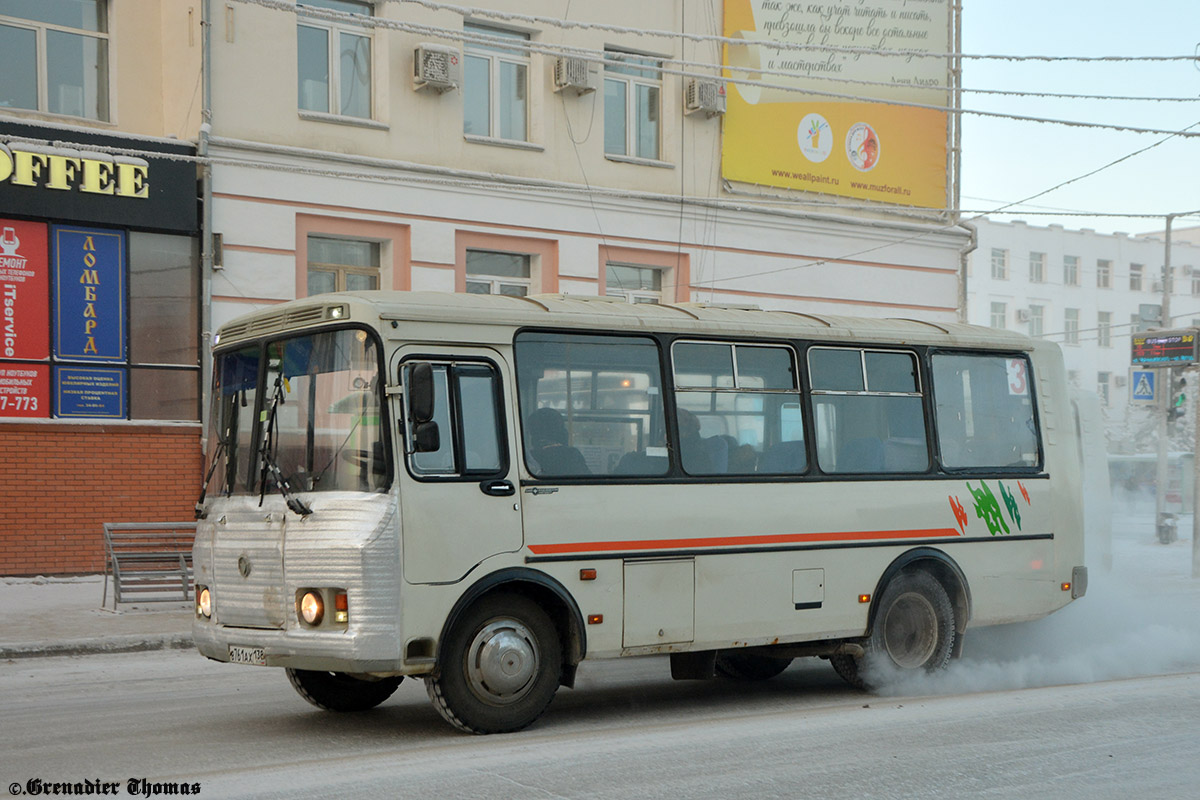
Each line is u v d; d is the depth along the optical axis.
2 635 12.23
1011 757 7.28
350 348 7.86
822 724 8.35
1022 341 11.15
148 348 17.02
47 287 16.31
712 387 9.20
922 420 10.36
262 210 17.83
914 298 24.44
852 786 6.55
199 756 7.35
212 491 8.63
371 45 19.12
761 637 9.12
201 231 17.39
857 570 9.67
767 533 9.21
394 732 8.13
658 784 6.56
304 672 8.77
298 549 7.71
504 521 8.02
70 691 10.01
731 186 22.39
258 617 7.95
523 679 8.09
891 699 9.61
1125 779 6.75
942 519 10.23
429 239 19.27
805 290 23.11
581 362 8.59
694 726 8.31
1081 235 68.00
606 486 8.51
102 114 17.86
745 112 22.53
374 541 7.49
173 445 17.11
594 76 20.91
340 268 18.91
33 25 17.25
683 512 8.81
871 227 23.88
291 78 18.12
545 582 8.15
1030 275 66.31
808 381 9.72
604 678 10.91
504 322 8.27
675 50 21.81
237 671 11.08
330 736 8.00
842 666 9.89
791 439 9.56
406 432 7.73
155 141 17.05
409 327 7.87
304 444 7.98
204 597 8.44
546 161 20.50
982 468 10.67
